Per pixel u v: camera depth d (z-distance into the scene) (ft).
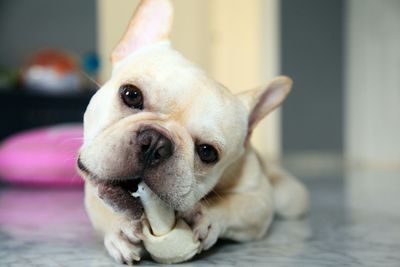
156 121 2.03
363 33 8.90
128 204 1.99
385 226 2.87
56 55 7.19
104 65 6.31
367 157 8.91
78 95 6.57
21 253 2.24
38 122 6.50
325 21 9.02
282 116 8.77
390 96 8.58
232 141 2.24
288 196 3.03
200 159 2.13
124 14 6.07
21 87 6.61
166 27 2.45
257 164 2.54
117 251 2.03
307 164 8.74
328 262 2.11
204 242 2.09
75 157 2.32
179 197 1.97
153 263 2.06
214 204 2.27
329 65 9.12
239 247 2.35
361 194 4.43
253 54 7.32
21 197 4.01
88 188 2.28
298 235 2.62
